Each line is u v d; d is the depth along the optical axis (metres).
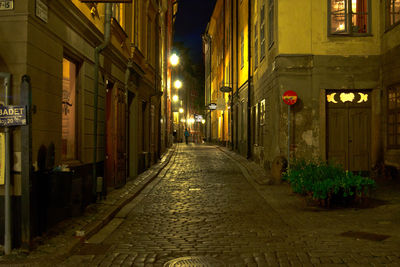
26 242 5.34
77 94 7.97
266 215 8.07
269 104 15.36
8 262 4.91
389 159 12.77
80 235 6.13
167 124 33.16
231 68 28.34
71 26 7.25
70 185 6.30
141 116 15.43
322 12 13.48
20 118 5.20
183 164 19.95
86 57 8.17
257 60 18.81
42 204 6.04
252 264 4.96
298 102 13.38
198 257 5.30
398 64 12.29
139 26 14.47
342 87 13.43
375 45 13.51
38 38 5.87
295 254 5.33
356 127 13.64
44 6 6.02
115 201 9.22
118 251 5.62
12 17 5.50
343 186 8.45
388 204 8.72
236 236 6.40
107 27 8.95
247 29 22.17
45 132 6.13
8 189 5.25
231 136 28.72
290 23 13.44
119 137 11.59
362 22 13.66
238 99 25.50
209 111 49.97
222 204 9.41
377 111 13.44
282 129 13.37
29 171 5.34
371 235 6.22
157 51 18.97
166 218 7.89
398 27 12.24
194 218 7.86
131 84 13.09
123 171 12.12
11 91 5.48
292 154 13.29
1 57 5.50
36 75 5.80
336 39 13.47
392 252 5.32
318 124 13.34
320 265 4.87
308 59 13.41
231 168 17.92
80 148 8.04
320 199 8.68
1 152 5.51
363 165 13.62
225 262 5.07
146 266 4.97
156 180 13.92
